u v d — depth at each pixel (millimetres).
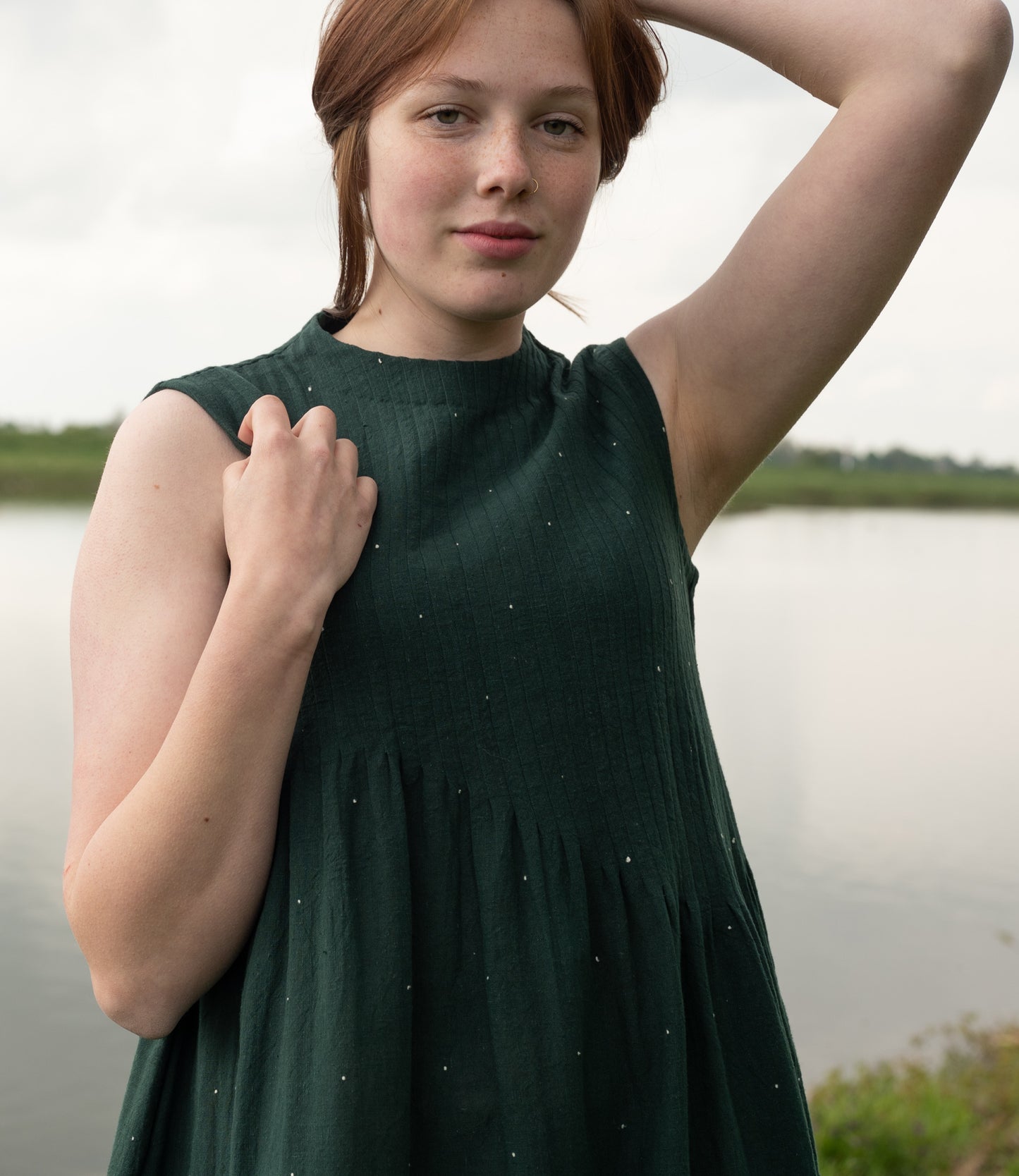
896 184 1291
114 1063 5836
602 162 1279
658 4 1417
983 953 7785
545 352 1391
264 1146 1085
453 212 1146
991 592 29453
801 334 1328
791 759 12914
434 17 1108
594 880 1177
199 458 1159
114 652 1102
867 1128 4820
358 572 1150
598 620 1189
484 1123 1112
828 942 7992
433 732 1149
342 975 1084
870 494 61750
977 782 12344
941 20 1287
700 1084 1204
